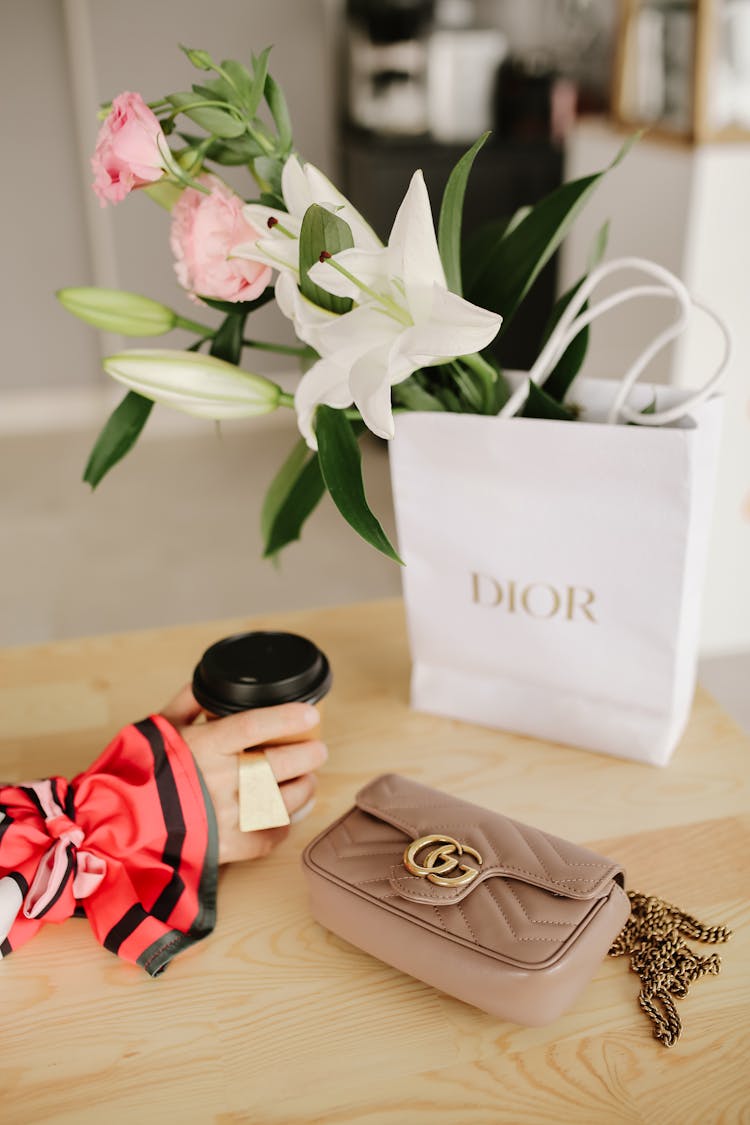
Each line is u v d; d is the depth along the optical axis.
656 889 0.72
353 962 0.68
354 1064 0.60
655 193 1.92
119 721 0.91
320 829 0.79
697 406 0.74
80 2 3.12
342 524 2.87
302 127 3.34
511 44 3.17
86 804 0.71
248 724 0.72
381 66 2.91
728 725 0.90
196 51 0.72
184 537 2.80
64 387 3.63
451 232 0.72
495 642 0.85
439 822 0.66
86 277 3.51
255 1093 0.59
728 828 0.77
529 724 0.87
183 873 0.71
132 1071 0.60
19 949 0.69
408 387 0.78
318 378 0.69
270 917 0.71
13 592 2.52
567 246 2.39
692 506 0.72
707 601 2.10
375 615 1.08
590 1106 0.57
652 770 0.84
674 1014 0.62
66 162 3.36
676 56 1.83
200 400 0.72
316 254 0.64
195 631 1.05
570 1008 0.64
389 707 0.93
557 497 0.75
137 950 0.66
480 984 0.58
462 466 0.77
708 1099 0.57
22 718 0.92
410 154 2.82
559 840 0.65
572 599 0.79
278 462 3.29
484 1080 0.59
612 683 0.82
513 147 2.84
